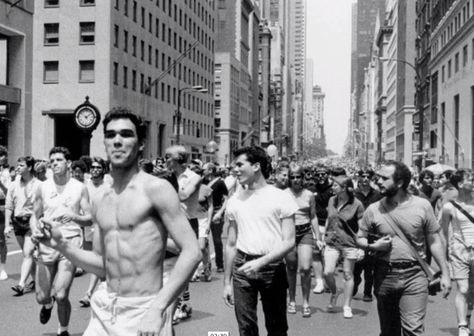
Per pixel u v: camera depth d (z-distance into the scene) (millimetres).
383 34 164000
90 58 47344
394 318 6043
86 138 28688
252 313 5984
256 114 141000
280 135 170625
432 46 70812
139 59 54406
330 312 9664
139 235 3688
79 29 47562
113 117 3770
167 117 63500
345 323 8906
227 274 6207
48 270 7426
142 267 3705
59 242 3877
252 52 135125
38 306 9461
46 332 7988
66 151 7828
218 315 9180
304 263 9289
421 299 5812
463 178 8141
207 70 84188
